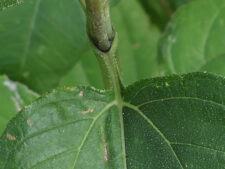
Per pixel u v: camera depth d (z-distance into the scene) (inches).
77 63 13.4
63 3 12.7
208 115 8.1
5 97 11.9
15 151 8.0
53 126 8.1
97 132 8.4
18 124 8.0
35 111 8.0
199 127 8.2
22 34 12.9
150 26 14.6
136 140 8.5
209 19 13.0
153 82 8.3
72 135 8.2
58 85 13.2
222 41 12.9
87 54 13.4
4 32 12.8
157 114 8.4
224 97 8.0
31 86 13.2
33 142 8.0
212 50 12.9
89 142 8.3
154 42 14.5
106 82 8.5
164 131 8.4
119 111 8.6
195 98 8.1
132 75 14.1
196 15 13.0
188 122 8.3
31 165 8.0
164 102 8.4
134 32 14.6
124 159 8.5
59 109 8.2
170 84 8.2
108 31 8.1
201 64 12.9
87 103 8.3
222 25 12.9
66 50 13.1
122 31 14.6
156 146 8.5
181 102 8.3
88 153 8.3
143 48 14.4
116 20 14.7
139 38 14.5
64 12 12.8
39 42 13.0
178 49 12.9
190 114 8.2
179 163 8.3
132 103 8.5
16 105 11.9
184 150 8.3
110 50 8.2
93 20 7.9
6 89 11.9
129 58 14.3
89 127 8.4
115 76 8.4
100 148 8.4
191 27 13.0
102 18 7.9
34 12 12.7
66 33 13.0
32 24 12.9
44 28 12.9
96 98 8.4
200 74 8.0
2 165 7.9
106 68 8.4
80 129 8.3
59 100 8.2
